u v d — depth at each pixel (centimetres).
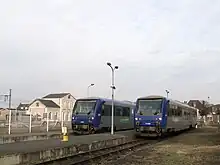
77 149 1670
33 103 8106
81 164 1436
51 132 2936
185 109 3916
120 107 3688
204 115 10281
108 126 3334
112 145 2164
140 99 2948
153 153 1902
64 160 1500
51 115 4275
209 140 2812
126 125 3866
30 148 1445
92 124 3062
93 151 1822
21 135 2338
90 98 3197
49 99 8731
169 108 2995
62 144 1688
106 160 1591
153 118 2831
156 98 2894
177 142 2644
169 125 2997
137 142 2561
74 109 3191
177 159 1648
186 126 4081
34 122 3183
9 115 2634
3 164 1134
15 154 1194
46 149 1398
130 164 1477
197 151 2006
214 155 1809
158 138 3005
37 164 1298
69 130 3509
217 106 11400
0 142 2055
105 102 3275
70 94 9050
